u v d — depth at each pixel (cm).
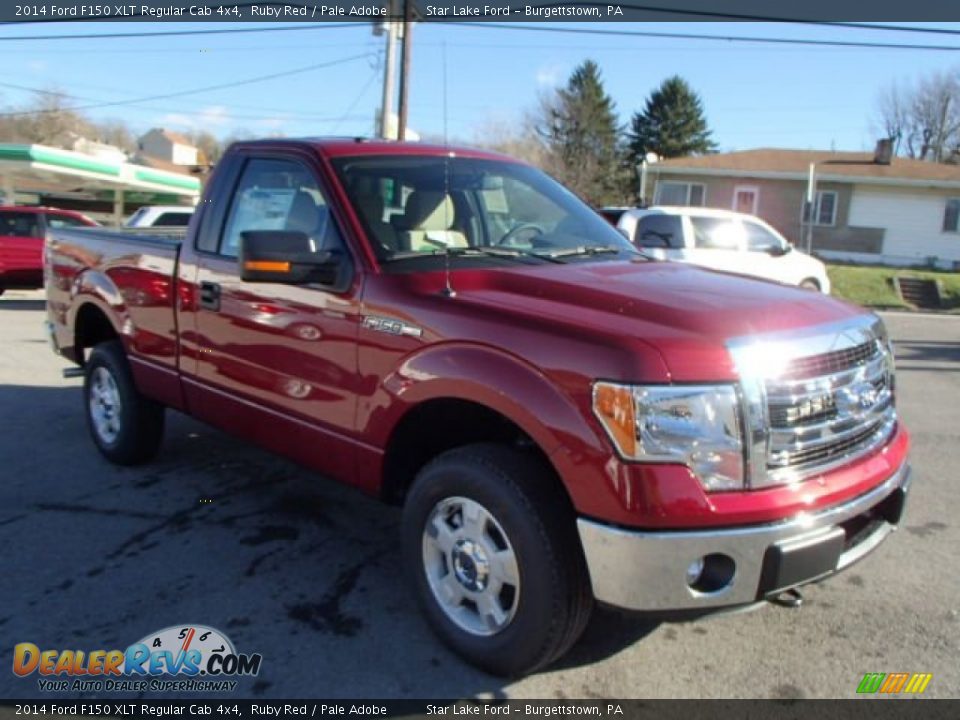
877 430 328
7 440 592
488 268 355
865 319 330
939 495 533
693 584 272
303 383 374
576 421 273
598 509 270
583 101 5438
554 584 287
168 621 348
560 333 284
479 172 424
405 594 375
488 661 310
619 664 325
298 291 371
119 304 502
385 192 379
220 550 417
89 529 439
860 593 388
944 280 2383
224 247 425
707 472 267
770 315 299
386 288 337
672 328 281
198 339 438
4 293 1605
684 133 5472
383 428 337
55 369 848
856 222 3166
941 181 3009
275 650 328
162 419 530
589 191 5100
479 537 309
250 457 562
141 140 8319
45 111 6175
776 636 348
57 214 1476
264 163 416
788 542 275
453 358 307
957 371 1066
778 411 279
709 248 1351
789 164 3319
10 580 380
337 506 479
